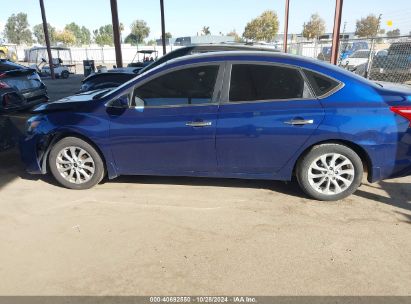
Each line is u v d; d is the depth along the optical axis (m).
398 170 3.94
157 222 3.71
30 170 4.72
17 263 3.06
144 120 4.17
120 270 2.96
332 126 3.84
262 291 2.71
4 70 7.52
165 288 2.74
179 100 4.11
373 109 3.81
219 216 3.82
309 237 3.41
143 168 4.37
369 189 4.50
